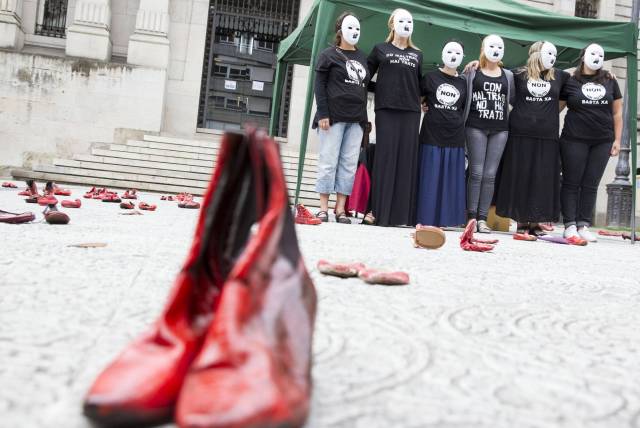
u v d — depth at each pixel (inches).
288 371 36.1
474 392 47.6
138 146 586.2
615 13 796.0
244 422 31.0
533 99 282.7
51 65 616.7
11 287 75.5
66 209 220.7
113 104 629.6
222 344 35.0
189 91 687.7
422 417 41.1
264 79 750.5
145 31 645.9
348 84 271.7
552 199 285.0
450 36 398.0
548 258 177.0
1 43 632.4
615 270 154.3
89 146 624.1
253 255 39.2
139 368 36.2
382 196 282.0
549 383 51.4
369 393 45.4
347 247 163.0
